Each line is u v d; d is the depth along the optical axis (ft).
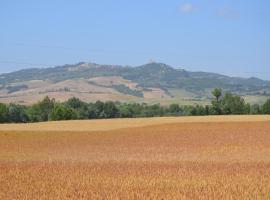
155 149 214.48
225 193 86.38
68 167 135.44
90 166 138.51
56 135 294.66
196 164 143.84
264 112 575.79
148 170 125.29
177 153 194.49
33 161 162.40
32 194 88.48
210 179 104.88
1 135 291.38
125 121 419.13
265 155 181.78
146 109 633.20
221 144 230.07
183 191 89.20
